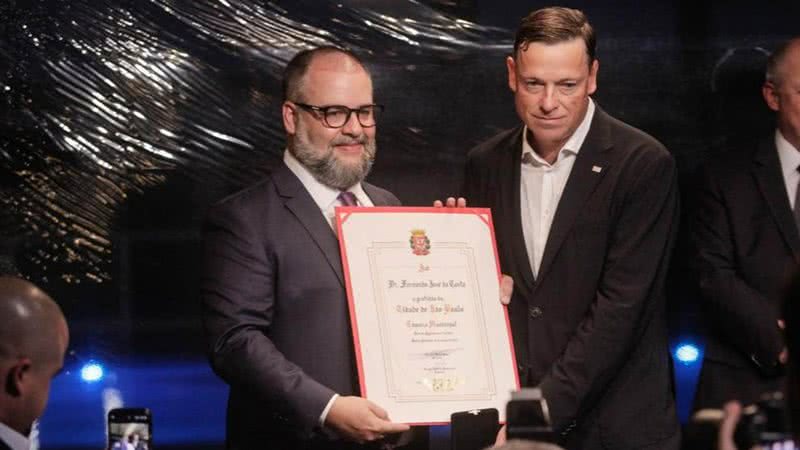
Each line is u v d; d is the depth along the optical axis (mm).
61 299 5723
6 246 5684
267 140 5719
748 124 5613
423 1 5672
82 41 5684
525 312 4281
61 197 5699
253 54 5688
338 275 4008
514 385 4043
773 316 4398
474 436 3828
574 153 4273
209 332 3984
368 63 5688
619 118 5645
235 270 3973
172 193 5727
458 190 5699
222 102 5703
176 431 5789
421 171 5699
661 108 5633
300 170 4098
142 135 5707
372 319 3957
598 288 4207
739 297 4441
